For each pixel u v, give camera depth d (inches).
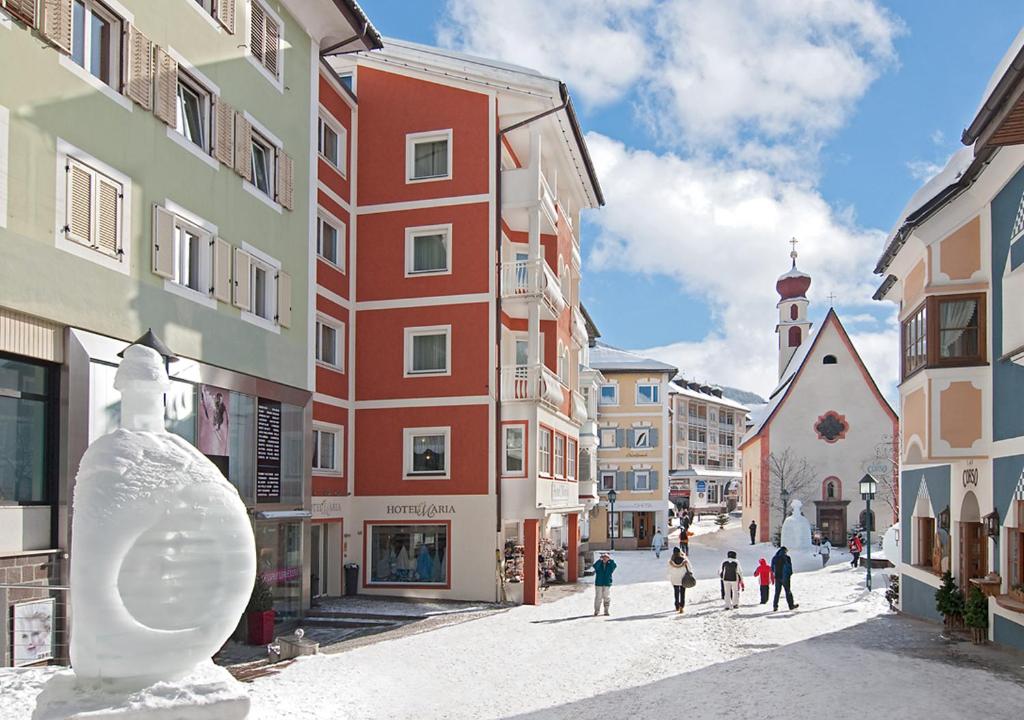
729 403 3868.1
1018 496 652.7
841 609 981.8
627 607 988.6
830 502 2383.1
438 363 1066.7
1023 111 522.9
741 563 1807.3
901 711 463.5
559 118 1115.3
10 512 481.4
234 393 700.7
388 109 1098.1
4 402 487.2
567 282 1395.2
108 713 281.0
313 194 842.8
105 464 306.7
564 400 1234.0
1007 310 666.8
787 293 3127.5
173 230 624.7
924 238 778.2
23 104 494.6
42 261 503.8
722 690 523.5
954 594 773.9
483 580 1017.5
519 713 464.1
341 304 1064.2
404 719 449.1
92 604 295.9
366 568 1050.1
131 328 578.6
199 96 681.0
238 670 557.0
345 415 1061.1
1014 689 520.4
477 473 1032.2
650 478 2527.1
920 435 798.5
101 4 565.3
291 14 812.6
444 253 1075.9
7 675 432.8
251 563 319.0
